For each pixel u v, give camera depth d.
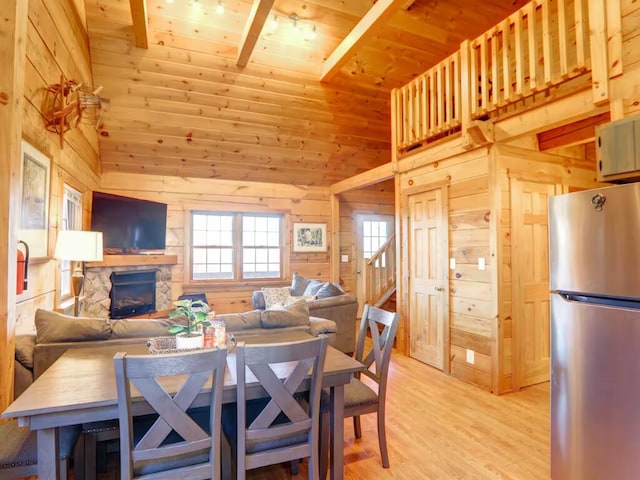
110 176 5.35
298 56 4.55
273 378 1.54
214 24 4.04
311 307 4.07
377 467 2.20
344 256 7.04
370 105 5.34
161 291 5.38
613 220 1.65
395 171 4.60
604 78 2.34
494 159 3.34
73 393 1.45
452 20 4.57
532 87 2.88
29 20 2.24
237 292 6.11
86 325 2.22
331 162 6.15
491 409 3.00
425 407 3.04
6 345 1.96
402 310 4.54
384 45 4.63
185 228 5.75
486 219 3.41
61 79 2.78
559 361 1.90
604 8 2.34
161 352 1.94
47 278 2.87
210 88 4.53
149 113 4.60
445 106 3.96
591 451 1.74
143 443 1.37
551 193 3.68
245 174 5.98
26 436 1.61
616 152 1.77
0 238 1.95
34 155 2.42
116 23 3.76
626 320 1.60
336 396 1.83
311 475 1.67
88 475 1.70
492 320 3.33
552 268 1.96
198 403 1.55
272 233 6.48
